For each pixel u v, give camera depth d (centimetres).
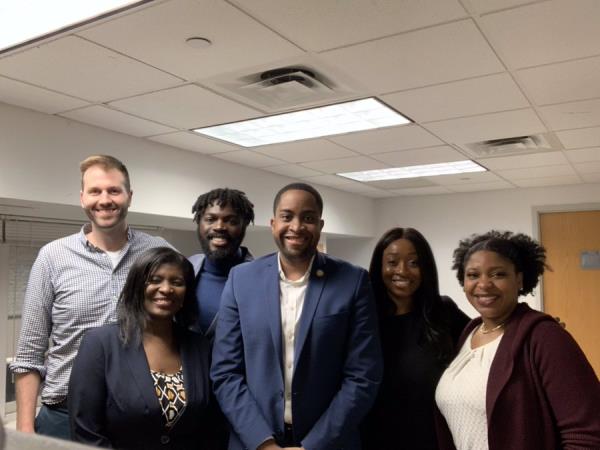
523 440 120
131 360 144
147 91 244
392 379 161
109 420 141
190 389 147
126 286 153
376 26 179
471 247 147
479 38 188
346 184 527
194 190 373
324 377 140
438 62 211
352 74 225
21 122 264
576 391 116
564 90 245
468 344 148
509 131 320
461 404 133
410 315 170
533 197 548
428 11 168
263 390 139
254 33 183
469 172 461
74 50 197
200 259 198
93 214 172
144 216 354
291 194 145
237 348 148
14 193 258
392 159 403
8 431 43
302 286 148
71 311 166
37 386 168
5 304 317
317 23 176
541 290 538
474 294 141
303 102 263
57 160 280
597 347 514
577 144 354
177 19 173
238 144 354
